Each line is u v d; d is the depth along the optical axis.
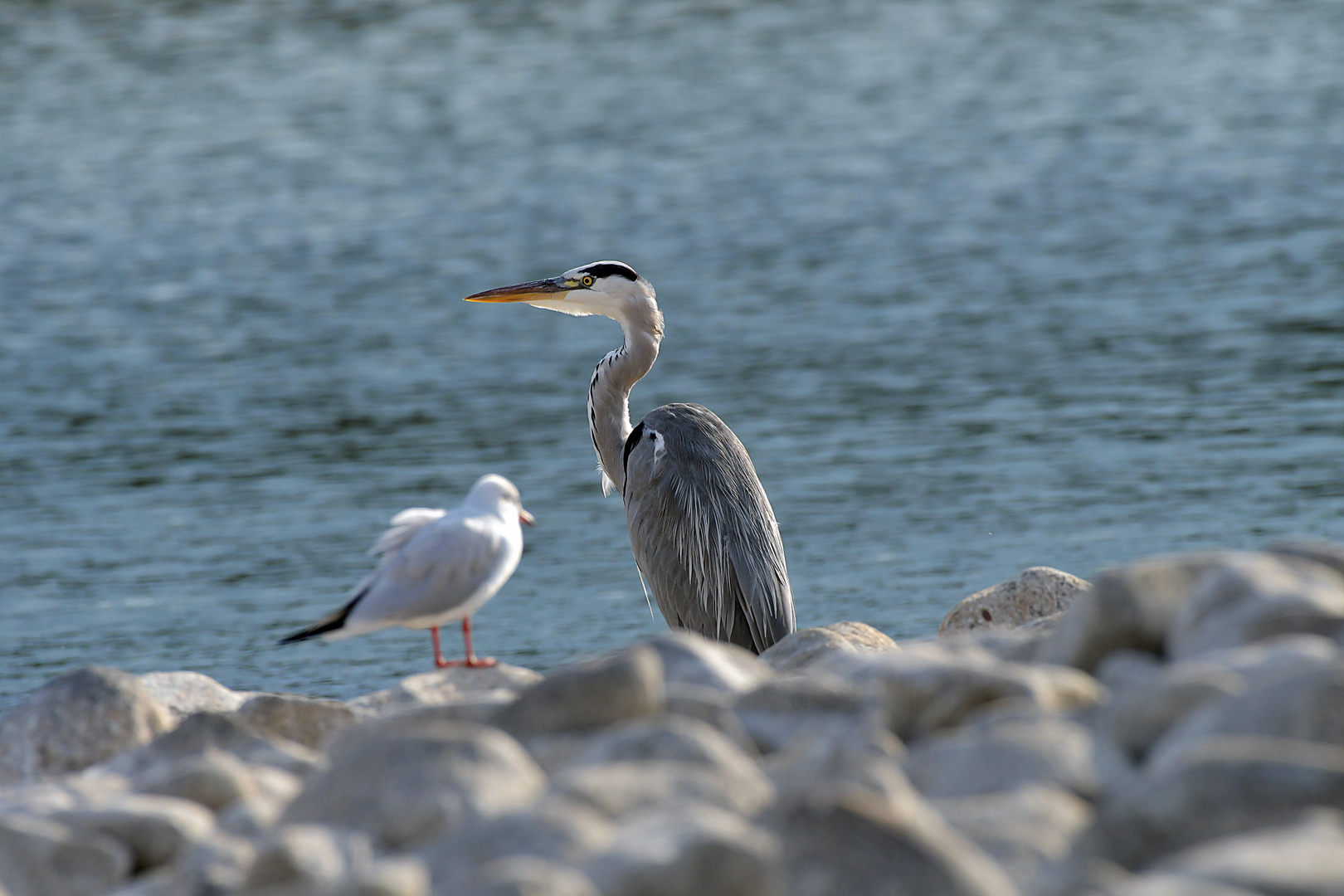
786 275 29.78
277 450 20.70
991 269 29.72
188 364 25.22
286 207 37.00
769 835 3.76
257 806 4.74
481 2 64.38
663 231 33.69
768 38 58.78
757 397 22.38
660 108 47.88
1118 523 16.50
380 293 29.64
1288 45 53.72
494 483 6.47
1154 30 58.03
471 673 6.42
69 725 6.29
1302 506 16.69
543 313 28.17
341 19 60.97
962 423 20.73
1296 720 4.00
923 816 3.96
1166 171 37.59
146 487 19.17
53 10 59.84
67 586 15.81
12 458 20.53
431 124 46.28
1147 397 21.47
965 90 49.09
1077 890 3.44
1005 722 4.47
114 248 33.41
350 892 3.67
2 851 4.53
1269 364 22.72
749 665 5.91
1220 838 3.65
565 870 3.64
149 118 46.31
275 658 13.80
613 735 4.55
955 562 15.52
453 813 4.30
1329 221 31.86
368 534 17.27
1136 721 4.38
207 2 62.44
